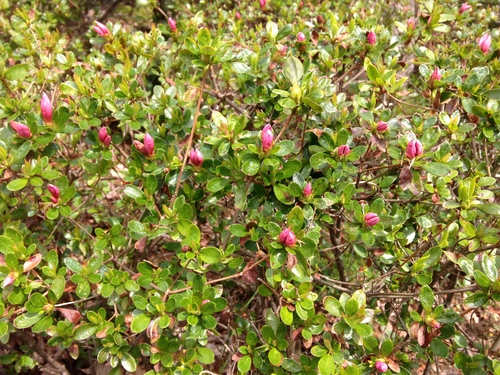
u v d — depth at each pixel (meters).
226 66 0.48
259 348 0.34
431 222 0.41
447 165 0.35
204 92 0.55
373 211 0.34
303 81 0.34
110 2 1.20
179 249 0.39
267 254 0.33
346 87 0.52
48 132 0.36
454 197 0.42
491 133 0.38
